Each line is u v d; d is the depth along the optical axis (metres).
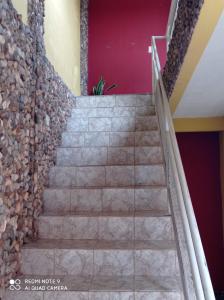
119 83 4.98
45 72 2.27
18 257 1.68
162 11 5.06
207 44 1.71
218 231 3.73
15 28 1.63
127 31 5.06
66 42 3.45
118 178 2.42
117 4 5.10
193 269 1.05
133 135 2.87
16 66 1.63
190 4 1.68
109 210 2.19
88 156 2.69
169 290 1.48
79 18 4.51
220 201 3.79
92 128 3.13
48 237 1.99
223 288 3.61
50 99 2.45
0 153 1.42
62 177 2.44
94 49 5.05
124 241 1.90
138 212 2.12
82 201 2.21
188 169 3.88
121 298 1.47
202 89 2.53
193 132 3.91
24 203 1.79
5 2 1.49
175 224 1.78
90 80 5.00
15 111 1.62
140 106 3.35
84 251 1.72
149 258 1.70
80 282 1.61
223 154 3.67
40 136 2.13
